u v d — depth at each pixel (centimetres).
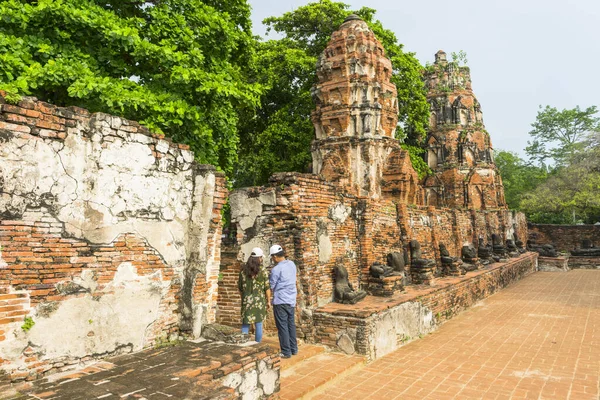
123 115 764
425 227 1645
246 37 1121
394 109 1773
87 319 527
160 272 624
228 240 1152
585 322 1287
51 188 495
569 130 4447
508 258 2408
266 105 2288
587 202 3250
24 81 617
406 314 1065
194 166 695
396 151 1694
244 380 559
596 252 2941
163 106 790
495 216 2786
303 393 682
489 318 1359
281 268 811
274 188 974
